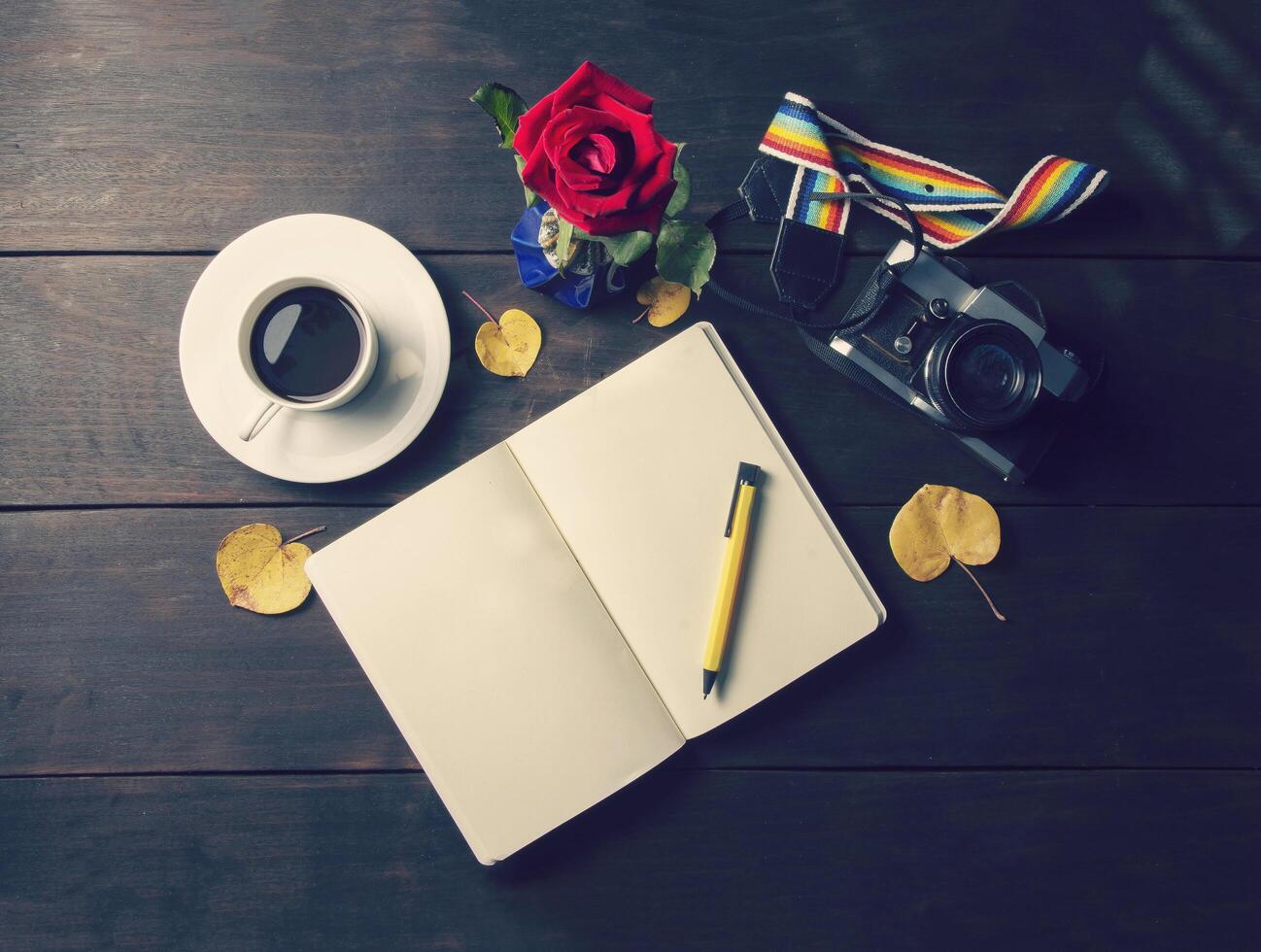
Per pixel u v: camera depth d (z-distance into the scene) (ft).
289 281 1.96
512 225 2.24
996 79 2.28
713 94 2.26
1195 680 2.23
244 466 2.21
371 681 2.08
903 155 2.25
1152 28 2.29
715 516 2.10
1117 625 2.24
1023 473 2.15
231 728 2.19
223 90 2.24
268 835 2.19
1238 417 2.26
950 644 2.22
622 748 2.07
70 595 2.20
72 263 2.22
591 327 2.23
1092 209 2.27
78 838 2.18
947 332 2.02
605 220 1.46
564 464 2.10
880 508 2.23
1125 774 2.22
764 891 2.19
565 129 1.40
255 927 2.18
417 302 2.08
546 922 2.18
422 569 2.08
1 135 2.23
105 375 2.21
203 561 2.20
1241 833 2.22
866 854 2.19
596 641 2.08
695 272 1.88
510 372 2.20
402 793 2.19
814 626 2.09
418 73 2.24
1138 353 2.26
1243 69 2.28
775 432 2.13
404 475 2.20
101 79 2.23
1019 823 2.21
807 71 2.27
